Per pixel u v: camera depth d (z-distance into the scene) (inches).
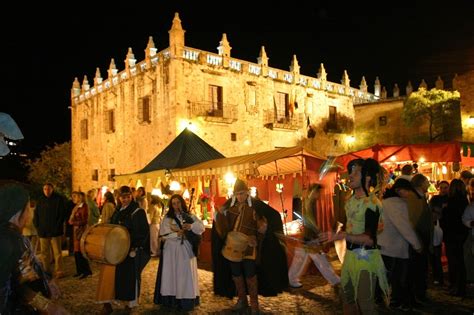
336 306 259.9
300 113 1123.3
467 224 256.5
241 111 988.6
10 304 103.6
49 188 376.5
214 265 266.4
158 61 938.7
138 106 997.2
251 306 244.2
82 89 1268.5
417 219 243.6
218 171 454.6
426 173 565.0
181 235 261.4
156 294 267.0
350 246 154.5
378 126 1268.5
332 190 380.5
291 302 270.5
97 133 1184.8
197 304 267.9
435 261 303.4
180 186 531.5
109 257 232.5
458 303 256.5
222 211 252.8
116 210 277.0
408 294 243.4
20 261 107.0
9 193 106.2
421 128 1198.3
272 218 266.1
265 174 484.7
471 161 470.0
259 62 1050.7
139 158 1003.3
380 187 156.8
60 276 372.2
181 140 604.4
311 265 346.3
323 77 1208.2
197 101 912.9
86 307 276.2
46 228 368.2
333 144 1219.2
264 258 260.7
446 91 1125.1
